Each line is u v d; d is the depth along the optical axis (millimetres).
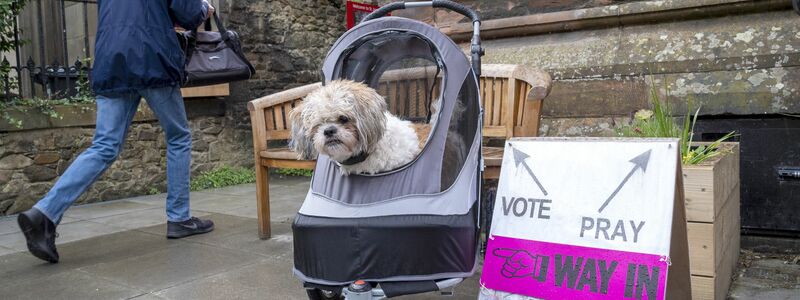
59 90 5715
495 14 4527
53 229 3340
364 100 2121
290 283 2924
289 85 7738
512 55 4289
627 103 3828
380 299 2004
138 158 5980
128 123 3674
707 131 3600
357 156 2131
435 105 2576
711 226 2391
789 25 3406
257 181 3764
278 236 3912
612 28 4051
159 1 3574
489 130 3289
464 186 2150
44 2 7336
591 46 4020
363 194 2094
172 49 3633
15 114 4984
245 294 2775
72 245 3801
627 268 1850
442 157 2143
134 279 3039
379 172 2166
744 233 3473
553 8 4285
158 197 5887
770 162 3391
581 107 3990
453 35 4652
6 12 4949
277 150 3742
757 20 3543
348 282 2000
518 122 3209
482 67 3326
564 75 4043
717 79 3537
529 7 4383
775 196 3369
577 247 1940
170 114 3777
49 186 5285
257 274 3074
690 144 2936
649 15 3869
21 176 5094
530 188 2078
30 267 3301
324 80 2506
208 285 2912
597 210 1948
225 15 6895
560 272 1940
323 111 2107
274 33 7504
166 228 4270
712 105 3533
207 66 3943
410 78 2811
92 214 4914
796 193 3316
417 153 2234
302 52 7941
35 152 5184
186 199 3961
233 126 6965
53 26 7402
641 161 1932
